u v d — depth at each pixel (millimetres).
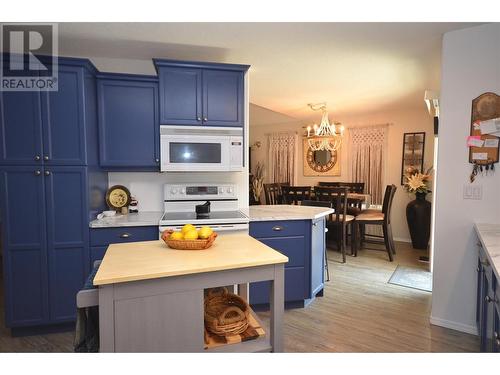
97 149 2717
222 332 1509
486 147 2305
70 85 2396
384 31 2383
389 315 2715
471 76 2324
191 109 2822
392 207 5566
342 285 3412
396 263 4203
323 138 6156
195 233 1680
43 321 2418
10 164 2334
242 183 3295
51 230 2404
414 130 5285
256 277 1494
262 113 6164
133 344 1312
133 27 2324
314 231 2918
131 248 1685
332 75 3455
